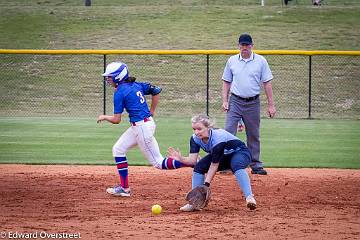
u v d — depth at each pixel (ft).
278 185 101.65
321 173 113.29
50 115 212.43
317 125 184.55
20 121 189.47
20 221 77.61
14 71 258.16
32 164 121.29
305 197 92.84
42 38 295.28
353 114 220.43
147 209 84.48
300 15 328.49
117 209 84.53
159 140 151.43
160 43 287.07
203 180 84.12
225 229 73.72
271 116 109.09
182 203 88.43
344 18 323.57
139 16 329.31
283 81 246.27
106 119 89.20
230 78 109.19
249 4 364.17
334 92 238.68
